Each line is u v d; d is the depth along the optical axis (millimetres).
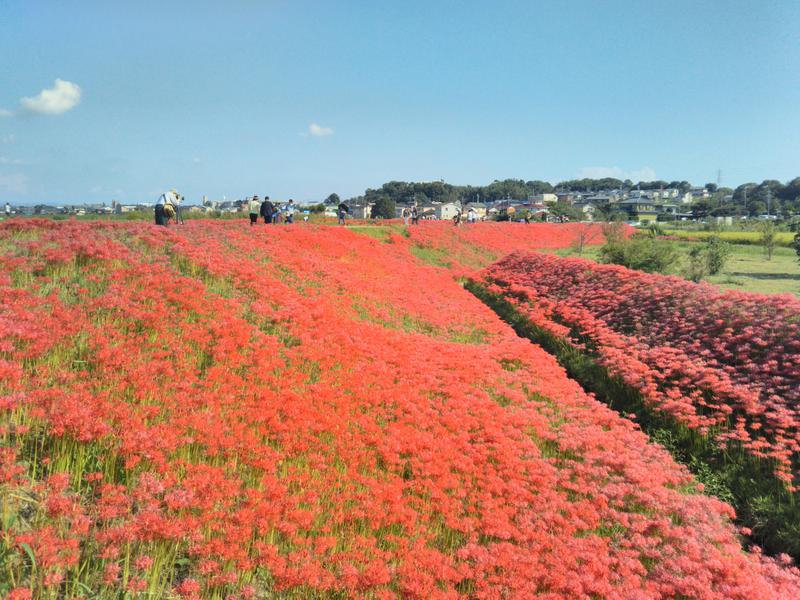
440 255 42750
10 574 5293
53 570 5574
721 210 143250
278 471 8734
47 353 9273
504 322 25094
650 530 9297
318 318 15812
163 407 9008
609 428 13750
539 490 10000
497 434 11641
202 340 11844
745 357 15688
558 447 12086
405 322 20938
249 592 6199
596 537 8773
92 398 8250
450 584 7375
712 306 19047
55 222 19062
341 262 25844
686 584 7648
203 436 8531
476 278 35750
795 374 14039
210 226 23656
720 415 13773
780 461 11672
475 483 9992
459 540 8523
